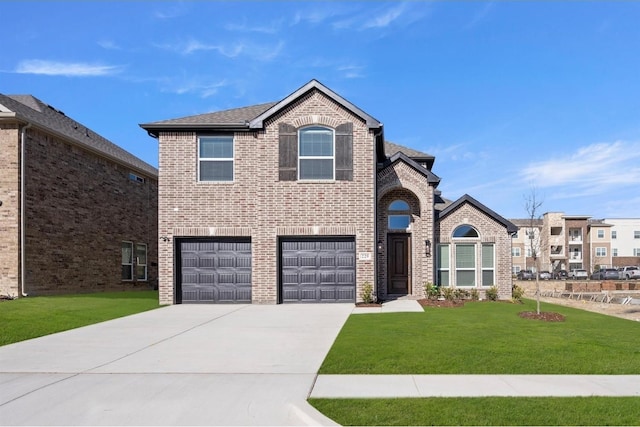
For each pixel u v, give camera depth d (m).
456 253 19.12
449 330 10.70
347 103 16.75
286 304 16.59
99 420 5.42
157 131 17.23
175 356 8.54
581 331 10.58
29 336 10.57
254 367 7.70
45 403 6.01
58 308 14.56
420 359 7.95
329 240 16.98
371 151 16.84
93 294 20.25
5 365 7.94
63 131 20.19
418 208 18.83
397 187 18.42
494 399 5.91
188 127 16.98
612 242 74.44
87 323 12.48
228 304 16.77
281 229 16.77
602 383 6.63
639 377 6.94
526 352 8.41
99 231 22.03
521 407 5.60
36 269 17.78
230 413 5.61
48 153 18.59
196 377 7.14
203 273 17.05
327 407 5.68
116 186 23.64
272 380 6.95
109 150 23.91
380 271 18.80
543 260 68.00
